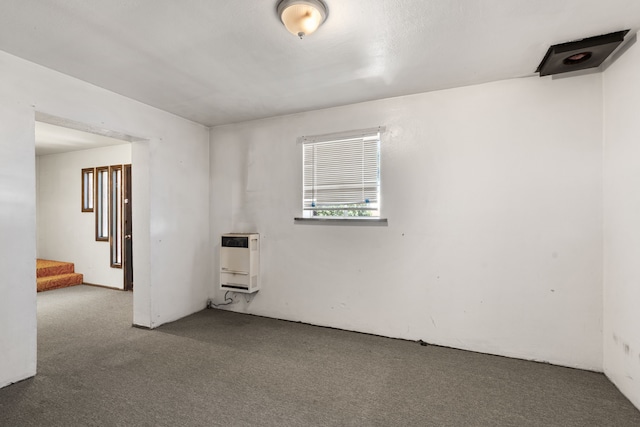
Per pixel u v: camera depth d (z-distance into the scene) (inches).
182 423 75.0
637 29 80.8
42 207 247.4
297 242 146.5
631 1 70.8
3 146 91.6
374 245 131.3
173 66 102.1
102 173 223.0
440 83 114.9
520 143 109.4
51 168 242.4
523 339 109.1
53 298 188.1
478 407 82.4
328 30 82.3
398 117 127.3
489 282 113.5
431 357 110.8
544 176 106.5
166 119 145.3
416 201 124.1
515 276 110.1
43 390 88.5
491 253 113.3
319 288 141.7
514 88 110.3
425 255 122.9
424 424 75.7
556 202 105.0
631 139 84.1
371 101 132.0
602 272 99.3
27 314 95.4
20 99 95.6
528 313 108.6
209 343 122.0
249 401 84.0
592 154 100.8
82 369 100.7
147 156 138.1
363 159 133.5
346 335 130.6
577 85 102.4
